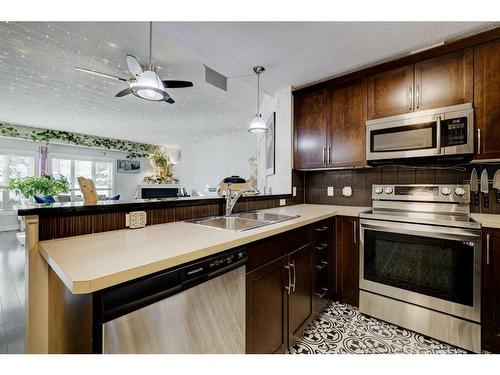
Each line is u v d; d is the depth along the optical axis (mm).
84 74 2947
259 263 1252
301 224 1584
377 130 2074
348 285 2109
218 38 1757
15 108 4320
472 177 1930
